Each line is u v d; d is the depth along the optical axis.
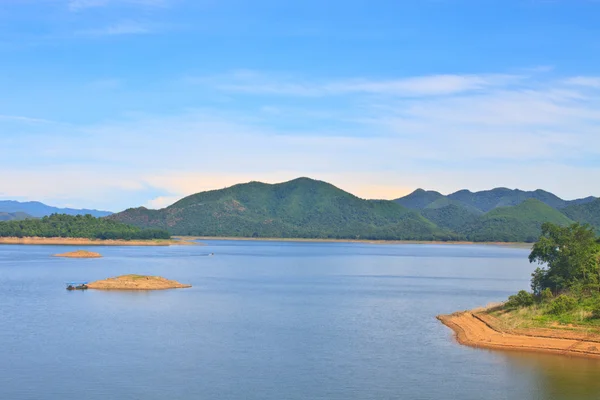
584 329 75.88
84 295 124.12
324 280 167.25
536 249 97.75
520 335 77.81
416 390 57.69
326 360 68.50
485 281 165.75
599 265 91.81
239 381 60.41
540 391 57.31
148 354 70.62
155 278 144.62
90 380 60.50
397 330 86.19
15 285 142.50
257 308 107.44
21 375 62.09
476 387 58.62
